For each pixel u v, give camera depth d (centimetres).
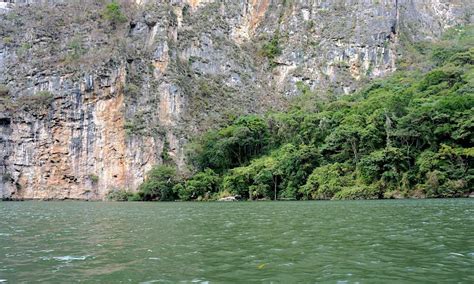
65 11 11138
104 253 1777
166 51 10731
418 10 15025
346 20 13475
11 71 9981
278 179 7969
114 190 9125
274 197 7831
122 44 10294
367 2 13612
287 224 2788
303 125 8894
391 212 3578
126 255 1722
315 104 10900
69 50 10088
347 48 12962
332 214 3538
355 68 12781
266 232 2383
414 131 6794
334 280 1272
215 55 12306
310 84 12650
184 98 10556
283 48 13425
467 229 2322
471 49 11388
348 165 7506
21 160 9175
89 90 9444
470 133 6512
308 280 1279
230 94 11775
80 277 1355
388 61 12812
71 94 9406
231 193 8181
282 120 9444
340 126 7994
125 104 9619
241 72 12525
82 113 9406
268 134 9531
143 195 8650
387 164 6769
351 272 1368
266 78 12975
